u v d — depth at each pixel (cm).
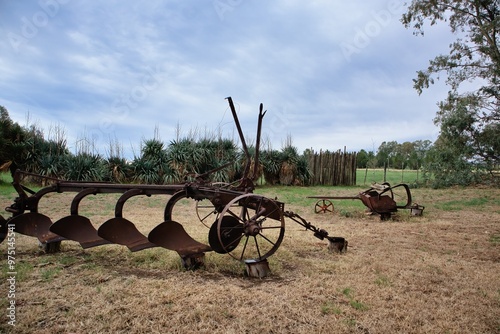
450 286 364
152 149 1562
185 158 1530
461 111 1744
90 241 457
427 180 1862
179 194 427
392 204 805
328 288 349
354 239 588
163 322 271
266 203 418
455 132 1747
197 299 312
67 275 376
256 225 401
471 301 324
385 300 324
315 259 457
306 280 371
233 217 423
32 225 480
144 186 447
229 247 423
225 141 1703
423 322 282
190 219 755
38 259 432
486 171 1803
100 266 408
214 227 407
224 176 1562
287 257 460
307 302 314
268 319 279
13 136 1431
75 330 258
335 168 1919
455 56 1861
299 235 607
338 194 1382
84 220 480
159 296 318
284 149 1830
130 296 318
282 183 1794
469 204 1109
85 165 1395
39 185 1318
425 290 350
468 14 1839
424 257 474
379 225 727
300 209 972
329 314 293
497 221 789
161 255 450
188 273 388
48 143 1490
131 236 454
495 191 1530
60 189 492
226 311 291
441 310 303
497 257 486
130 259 435
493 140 1695
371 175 2869
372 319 284
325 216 853
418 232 655
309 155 1958
